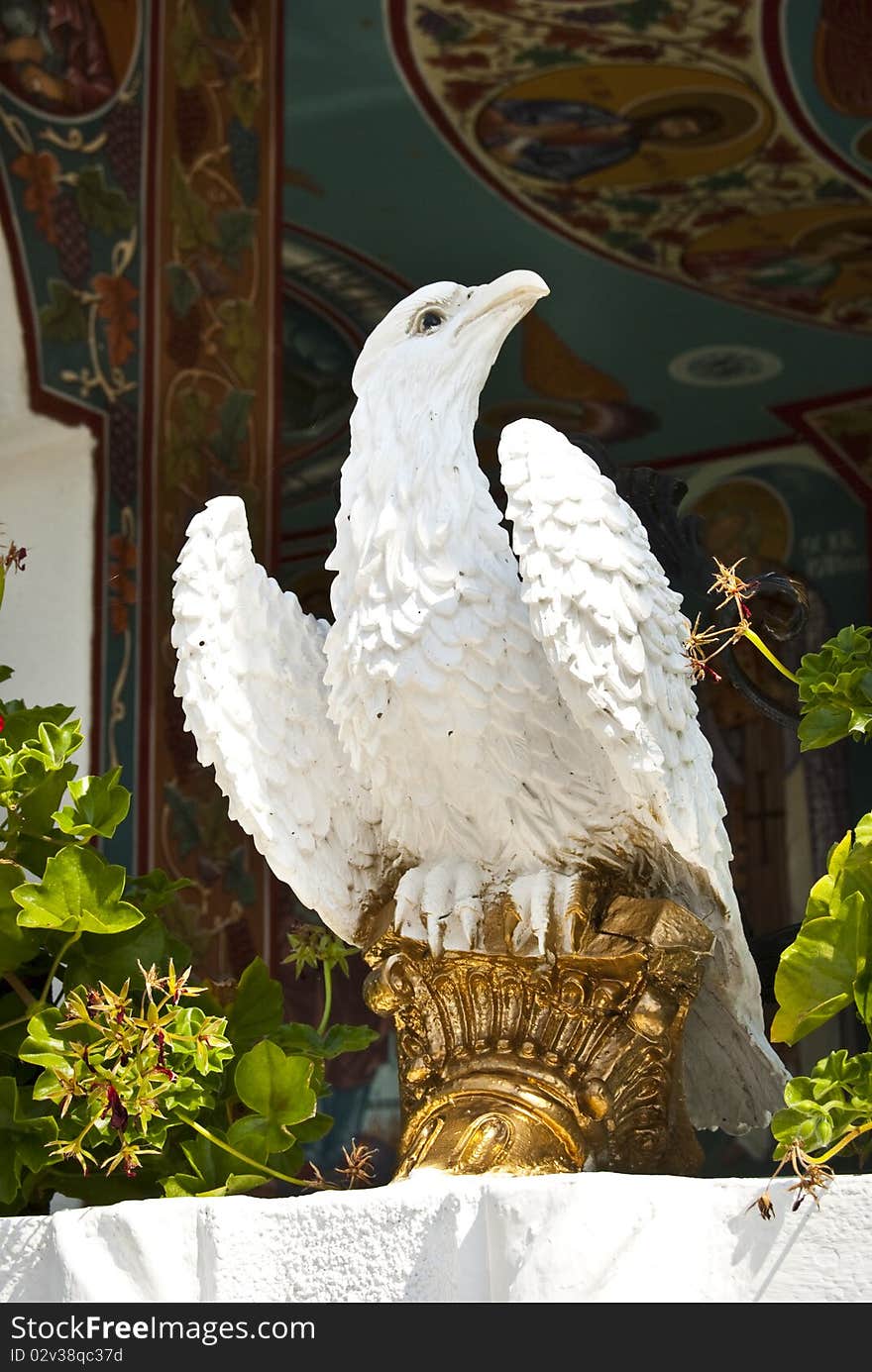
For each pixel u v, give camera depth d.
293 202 5.10
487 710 1.50
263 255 3.56
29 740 1.84
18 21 3.23
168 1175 1.73
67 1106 1.56
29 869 1.78
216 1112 1.78
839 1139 1.40
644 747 1.41
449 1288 1.26
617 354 6.02
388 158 4.91
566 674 1.42
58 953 1.72
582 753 1.50
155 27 3.43
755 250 5.42
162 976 1.78
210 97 3.51
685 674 1.50
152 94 3.41
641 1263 1.21
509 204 5.14
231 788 1.59
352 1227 1.31
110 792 1.76
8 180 3.18
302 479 6.33
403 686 1.51
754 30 4.38
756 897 6.80
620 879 1.55
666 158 4.97
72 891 1.64
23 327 3.16
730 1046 1.62
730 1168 6.30
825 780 6.76
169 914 3.20
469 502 1.55
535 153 4.92
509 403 6.21
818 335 5.90
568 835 1.53
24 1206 1.72
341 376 5.78
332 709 1.57
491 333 1.60
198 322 3.43
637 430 6.45
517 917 1.53
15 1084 1.67
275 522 3.50
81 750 3.10
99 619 3.16
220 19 3.55
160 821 3.20
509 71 4.52
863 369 6.07
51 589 3.14
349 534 1.59
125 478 3.26
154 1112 1.56
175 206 3.42
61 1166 1.73
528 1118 1.48
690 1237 1.21
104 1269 1.39
